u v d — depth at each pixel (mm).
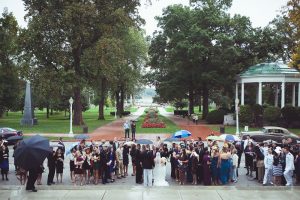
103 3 44562
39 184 15492
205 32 47594
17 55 47344
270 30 51344
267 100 66062
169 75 58250
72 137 33531
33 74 43281
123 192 13266
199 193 13156
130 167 19969
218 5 54531
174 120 59188
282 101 46062
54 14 41938
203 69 51344
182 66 52000
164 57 57250
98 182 16156
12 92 50812
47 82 41250
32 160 12750
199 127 44250
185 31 51594
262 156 16219
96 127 45000
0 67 48406
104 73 43938
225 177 15820
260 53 52594
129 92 76938
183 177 15805
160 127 43406
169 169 19500
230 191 13453
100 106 63438
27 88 48000
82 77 44375
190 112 62844
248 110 44844
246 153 17656
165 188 13883
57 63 43594
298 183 15664
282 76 45812
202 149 16094
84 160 15492
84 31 41938
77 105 47812
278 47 51906
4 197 12562
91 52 42656
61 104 66312
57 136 34188
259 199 12406
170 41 53000
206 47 47969
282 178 15719
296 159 15656
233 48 46594
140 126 45781
